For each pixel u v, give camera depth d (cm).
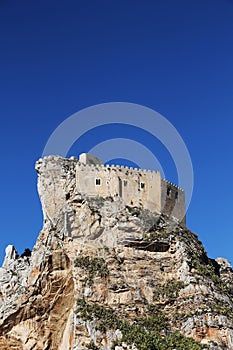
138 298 13512
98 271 13812
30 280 14362
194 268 14150
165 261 14288
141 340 12475
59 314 14125
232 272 15550
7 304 14338
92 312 13112
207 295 13625
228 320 13238
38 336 14088
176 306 13512
